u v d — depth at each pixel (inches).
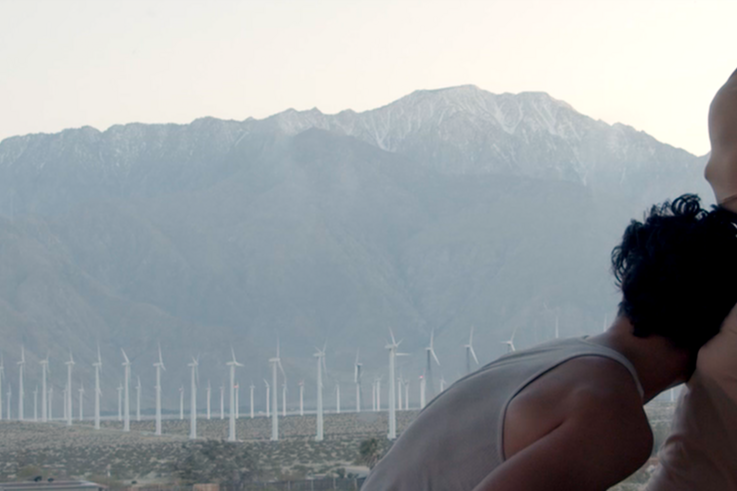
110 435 5315.0
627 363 81.9
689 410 98.7
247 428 6166.3
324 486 1966.0
